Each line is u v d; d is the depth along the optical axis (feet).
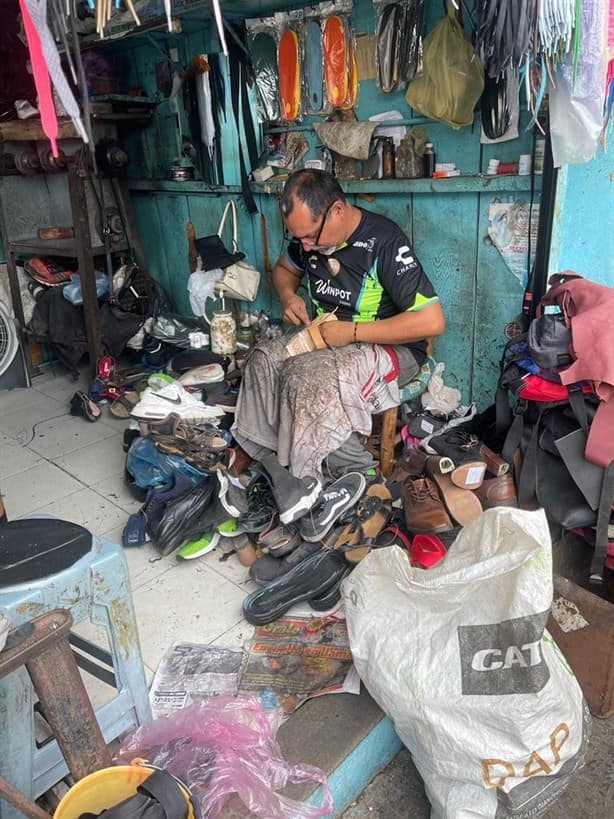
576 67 5.60
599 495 5.65
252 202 10.09
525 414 6.43
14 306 12.37
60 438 10.28
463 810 4.25
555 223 7.10
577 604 5.35
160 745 4.70
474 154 7.57
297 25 8.43
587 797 4.92
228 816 4.29
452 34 6.86
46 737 4.99
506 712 4.02
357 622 4.82
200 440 7.75
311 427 6.84
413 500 6.61
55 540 4.42
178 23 7.95
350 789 4.94
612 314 5.65
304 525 6.49
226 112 10.03
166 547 7.01
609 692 5.36
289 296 8.28
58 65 3.16
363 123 8.18
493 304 8.07
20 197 12.09
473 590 4.31
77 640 4.99
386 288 7.38
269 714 5.10
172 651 5.90
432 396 8.95
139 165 12.10
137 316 11.66
